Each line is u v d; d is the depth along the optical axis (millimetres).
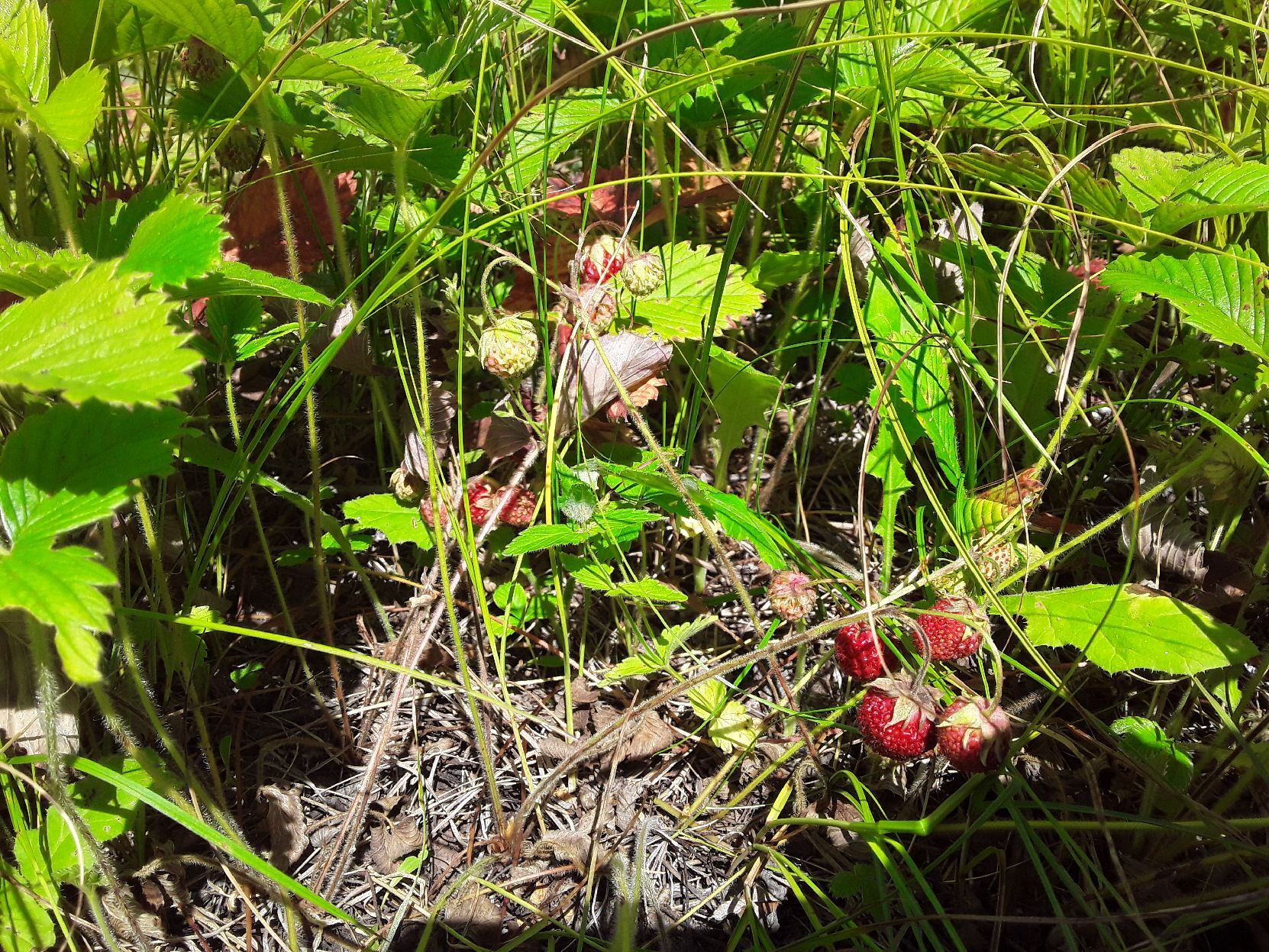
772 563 239
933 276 310
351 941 229
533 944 230
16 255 189
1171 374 310
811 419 294
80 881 205
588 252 257
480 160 201
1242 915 210
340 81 210
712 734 259
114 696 239
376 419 310
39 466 165
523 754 253
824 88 297
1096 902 229
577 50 359
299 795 254
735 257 347
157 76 303
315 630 291
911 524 310
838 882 235
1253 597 262
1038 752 256
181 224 164
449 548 278
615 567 301
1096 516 312
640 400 278
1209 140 269
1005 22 345
